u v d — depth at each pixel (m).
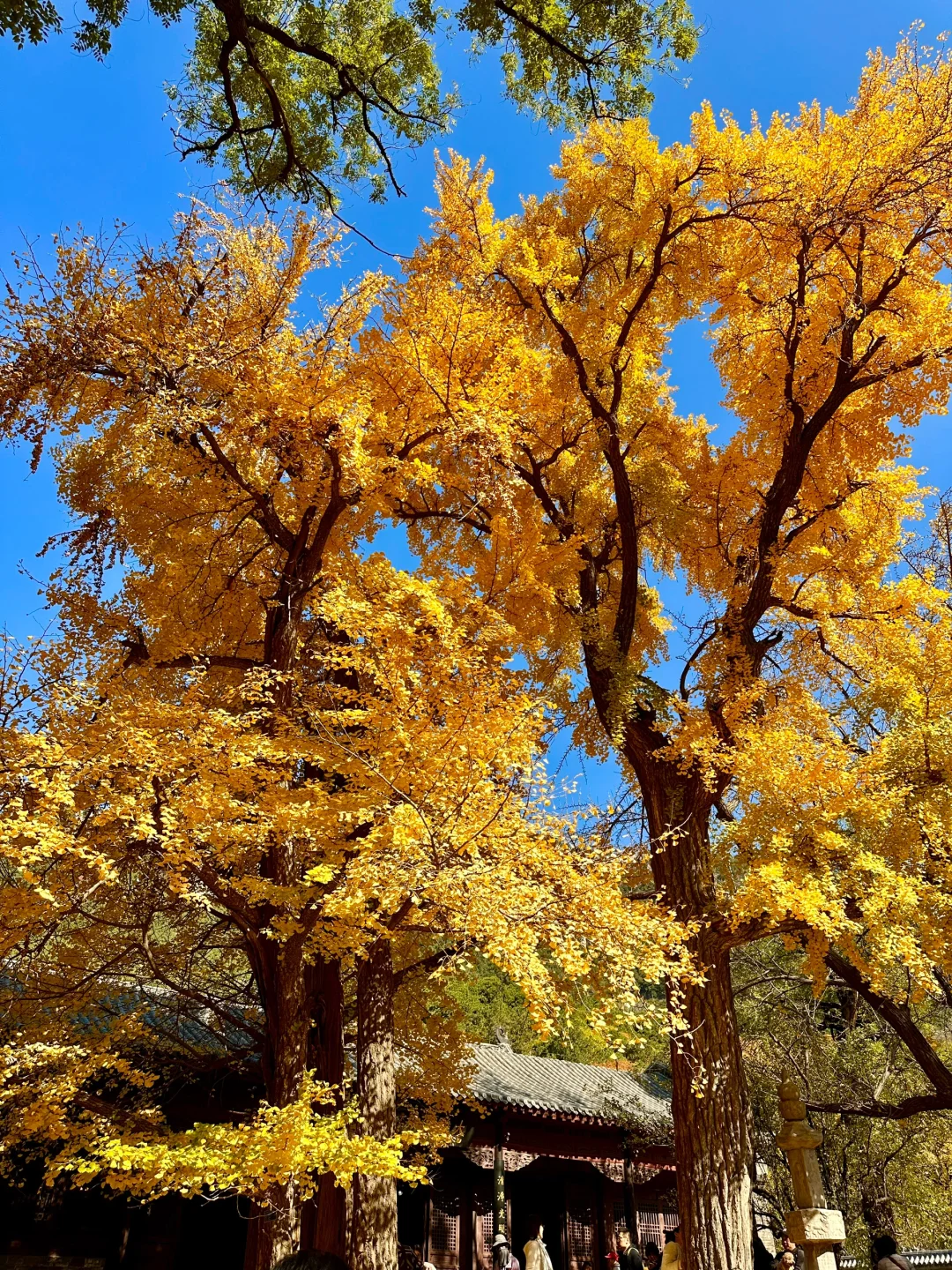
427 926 6.35
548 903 5.47
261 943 6.70
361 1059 8.02
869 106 8.98
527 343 10.45
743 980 14.03
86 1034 6.98
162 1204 10.91
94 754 5.35
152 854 6.51
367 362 8.16
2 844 4.79
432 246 10.45
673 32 8.19
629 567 10.65
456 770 5.46
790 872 7.12
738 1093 7.96
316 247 7.40
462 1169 14.70
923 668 8.15
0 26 5.97
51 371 6.85
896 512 10.63
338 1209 7.68
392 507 9.66
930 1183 12.02
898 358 10.06
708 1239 7.45
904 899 6.77
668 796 9.48
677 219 10.12
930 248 9.47
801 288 9.68
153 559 8.41
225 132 8.54
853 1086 12.04
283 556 8.66
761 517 11.08
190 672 6.21
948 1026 13.09
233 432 7.32
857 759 7.90
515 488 9.01
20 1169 8.65
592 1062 21.58
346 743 6.07
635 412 11.28
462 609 6.72
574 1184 16.61
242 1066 9.75
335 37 8.77
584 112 8.74
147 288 7.14
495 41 8.37
